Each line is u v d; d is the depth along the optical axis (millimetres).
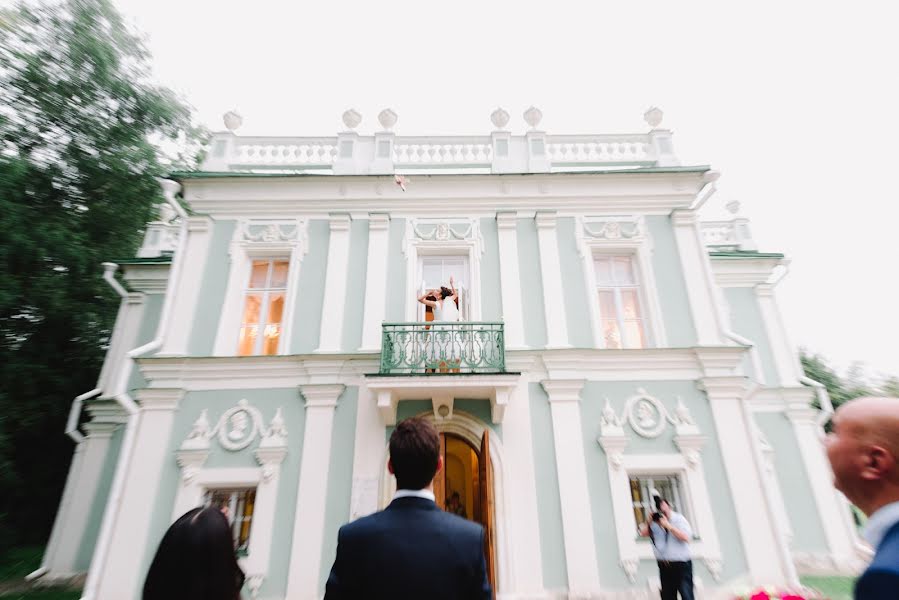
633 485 6668
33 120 11430
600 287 7973
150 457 6535
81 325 11562
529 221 8273
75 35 11469
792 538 8664
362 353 7078
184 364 7055
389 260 7988
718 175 8078
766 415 9578
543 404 6961
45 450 11500
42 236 10250
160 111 13078
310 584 5891
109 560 5953
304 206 8359
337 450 6648
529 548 6094
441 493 6641
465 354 6777
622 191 8367
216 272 7855
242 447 6660
